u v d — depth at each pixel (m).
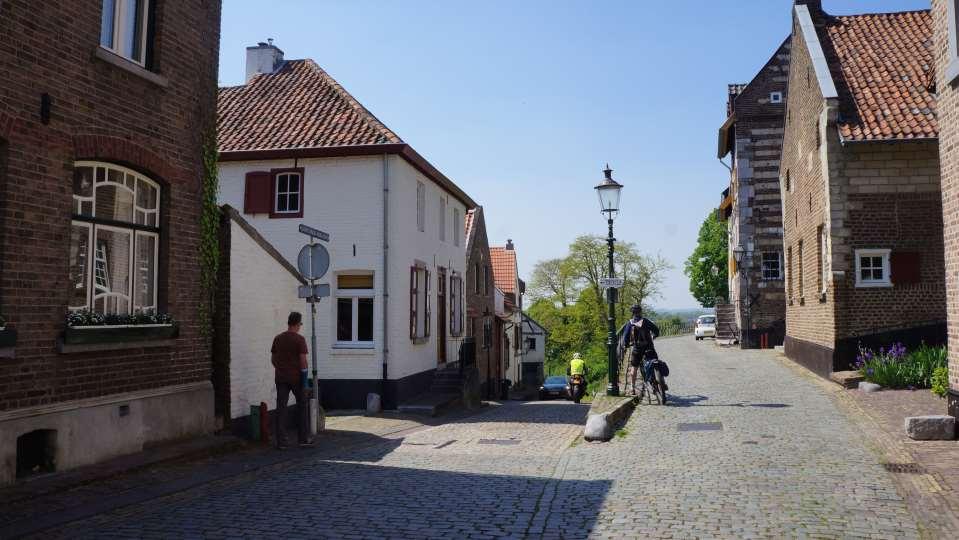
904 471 7.79
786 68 32.56
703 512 6.34
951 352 9.99
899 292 15.96
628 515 6.30
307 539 5.71
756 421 11.62
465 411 18.52
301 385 10.78
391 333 17.36
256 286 11.95
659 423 11.98
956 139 9.74
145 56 9.64
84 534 5.90
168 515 6.51
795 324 21.91
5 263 7.32
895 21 19.06
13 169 7.44
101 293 8.84
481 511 6.56
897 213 16.03
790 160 22.27
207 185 10.67
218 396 10.96
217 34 11.06
